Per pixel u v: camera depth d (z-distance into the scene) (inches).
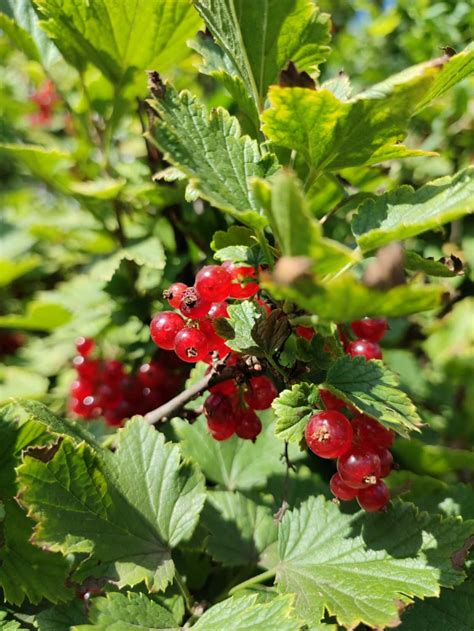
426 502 8.7
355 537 7.5
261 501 8.9
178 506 7.6
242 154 6.6
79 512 7.0
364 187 10.2
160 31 9.3
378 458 6.7
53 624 6.9
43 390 12.8
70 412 11.8
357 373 6.6
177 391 10.3
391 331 12.5
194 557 8.5
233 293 6.9
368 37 15.1
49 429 7.2
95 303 11.3
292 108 6.2
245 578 8.2
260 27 7.2
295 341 7.0
